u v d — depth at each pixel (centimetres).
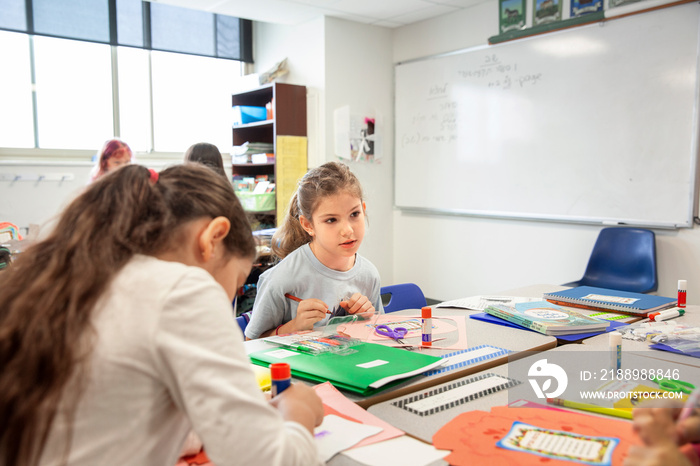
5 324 57
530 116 374
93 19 450
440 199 441
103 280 61
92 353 58
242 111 470
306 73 455
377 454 79
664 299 189
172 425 65
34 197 427
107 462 58
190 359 59
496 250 407
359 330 153
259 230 410
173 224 69
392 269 489
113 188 69
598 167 341
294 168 445
